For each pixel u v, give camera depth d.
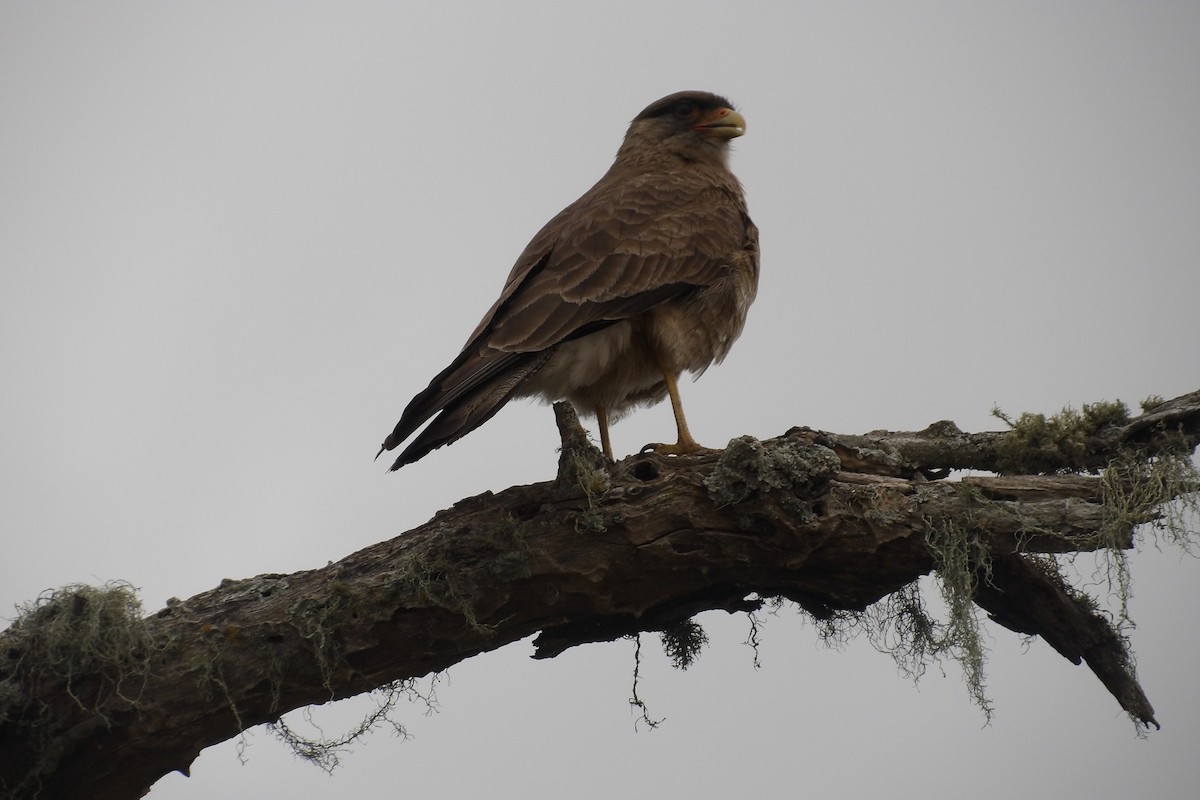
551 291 10.93
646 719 10.27
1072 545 8.83
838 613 10.09
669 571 9.41
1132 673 9.56
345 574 9.65
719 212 12.00
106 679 9.26
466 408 10.15
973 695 8.96
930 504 9.07
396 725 9.88
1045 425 9.72
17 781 9.23
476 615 9.48
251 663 9.38
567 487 9.48
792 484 9.17
